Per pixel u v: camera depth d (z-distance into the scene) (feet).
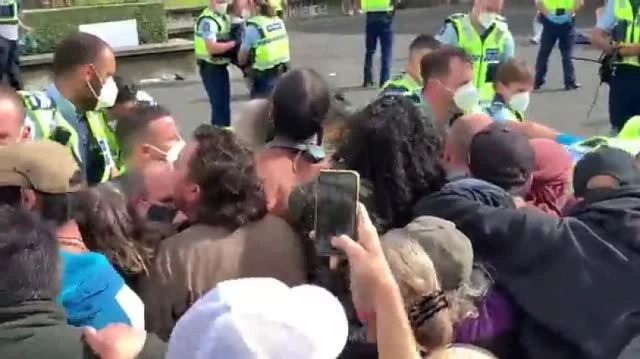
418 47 18.53
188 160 11.42
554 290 10.63
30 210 9.34
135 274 11.07
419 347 9.11
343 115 13.04
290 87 12.16
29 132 14.35
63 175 10.16
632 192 11.07
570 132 35.27
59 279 8.64
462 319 9.96
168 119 13.17
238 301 7.30
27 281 8.33
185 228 11.54
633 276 10.55
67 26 45.32
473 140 12.36
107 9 46.52
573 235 10.76
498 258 10.86
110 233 10.90
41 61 43.65
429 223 10.03
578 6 41.98
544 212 11.72
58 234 10.03
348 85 45.42
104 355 8.50
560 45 42.39
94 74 15.23
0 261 8.28
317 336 7.27
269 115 13.32
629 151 15.39
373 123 11.62
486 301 10.70
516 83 19.21
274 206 11.97
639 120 18.72
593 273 10.61
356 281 8.32
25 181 10.00
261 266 11.05
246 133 13.65
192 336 7.25
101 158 15.53
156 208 11.48
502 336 10.74
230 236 11.11
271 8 32.99
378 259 8.18
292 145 12.21
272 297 7.40
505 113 19.34
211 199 11.24
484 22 23.41
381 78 44.37
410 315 9.04
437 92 16.65
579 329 10.57
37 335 8.30
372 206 11.43
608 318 10.55
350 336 10.00
